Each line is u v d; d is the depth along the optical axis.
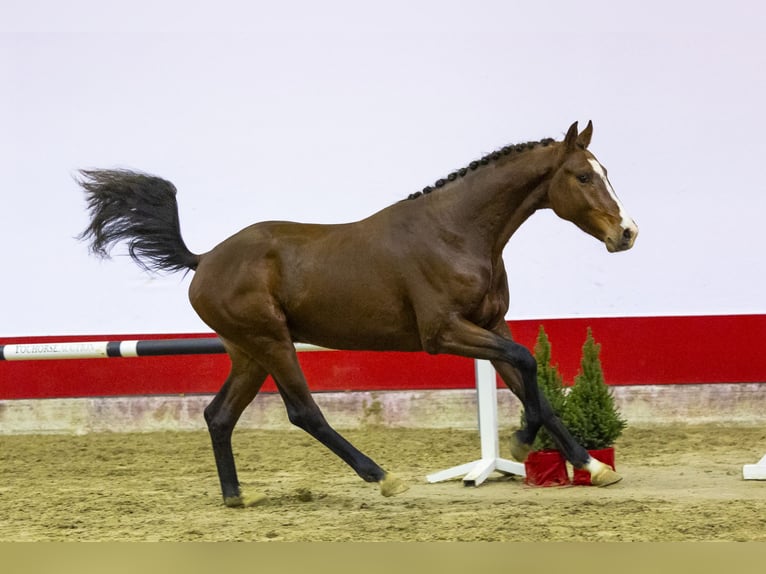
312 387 13.95
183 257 8.84
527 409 7.99
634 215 13.51
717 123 13.38
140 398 14.22
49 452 12.64
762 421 13.26
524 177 8.09
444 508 7.97
